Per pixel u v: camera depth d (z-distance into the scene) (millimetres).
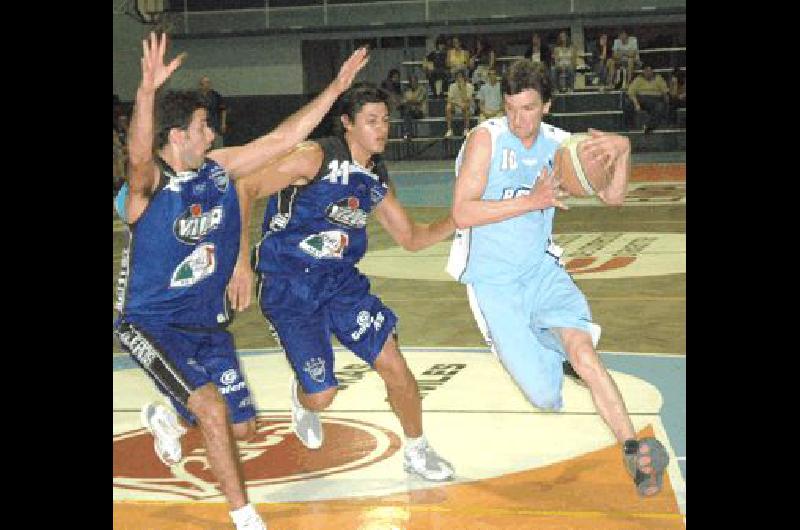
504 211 4645
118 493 4980
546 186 4586
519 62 4668
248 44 28812
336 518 4602
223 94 29156
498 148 4824
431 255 13094
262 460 5508
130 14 27391
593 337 4762
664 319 8883
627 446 4398
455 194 4816
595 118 26328
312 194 4930
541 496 4832
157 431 4887
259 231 15727
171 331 4379
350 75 4496
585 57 27422
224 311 4684
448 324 9047
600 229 14484
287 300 5113
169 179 4184
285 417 6383
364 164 4957
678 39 27969
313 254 5055
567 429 5934
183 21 28562
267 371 7617
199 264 4348
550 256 5035
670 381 6871
